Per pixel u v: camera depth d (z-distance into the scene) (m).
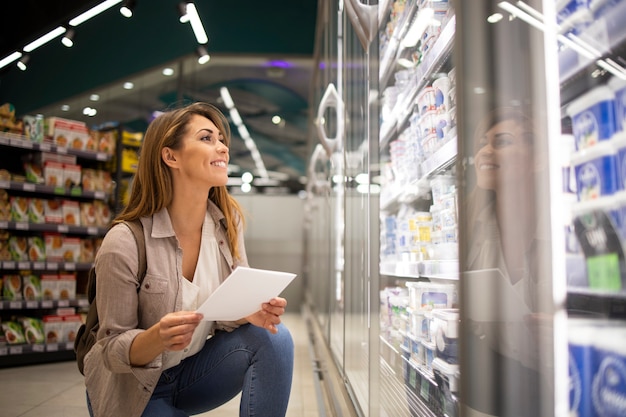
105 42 6.79
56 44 6.65
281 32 6.75
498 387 0.81
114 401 1.37
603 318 0.72
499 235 0.82
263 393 1.53
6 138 4.15
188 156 1.51
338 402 2.51
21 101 6.57
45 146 4.40
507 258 0.82
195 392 1.61
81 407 2.84
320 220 4.92
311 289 7.04
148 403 1.47
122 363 1.30
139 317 1.47
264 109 9.05
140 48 6.81
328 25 3.91
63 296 4.53
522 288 0.81
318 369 3.72
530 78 0.83
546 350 0.78
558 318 0.77
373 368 1.82
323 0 4.47
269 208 10.30
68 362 4.37
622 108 0.73
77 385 3.43
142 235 1.46
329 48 3.82
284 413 1.58
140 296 1.44
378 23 1.97
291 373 1.62
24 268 4.29
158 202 1.51
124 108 7.60
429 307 1.41
